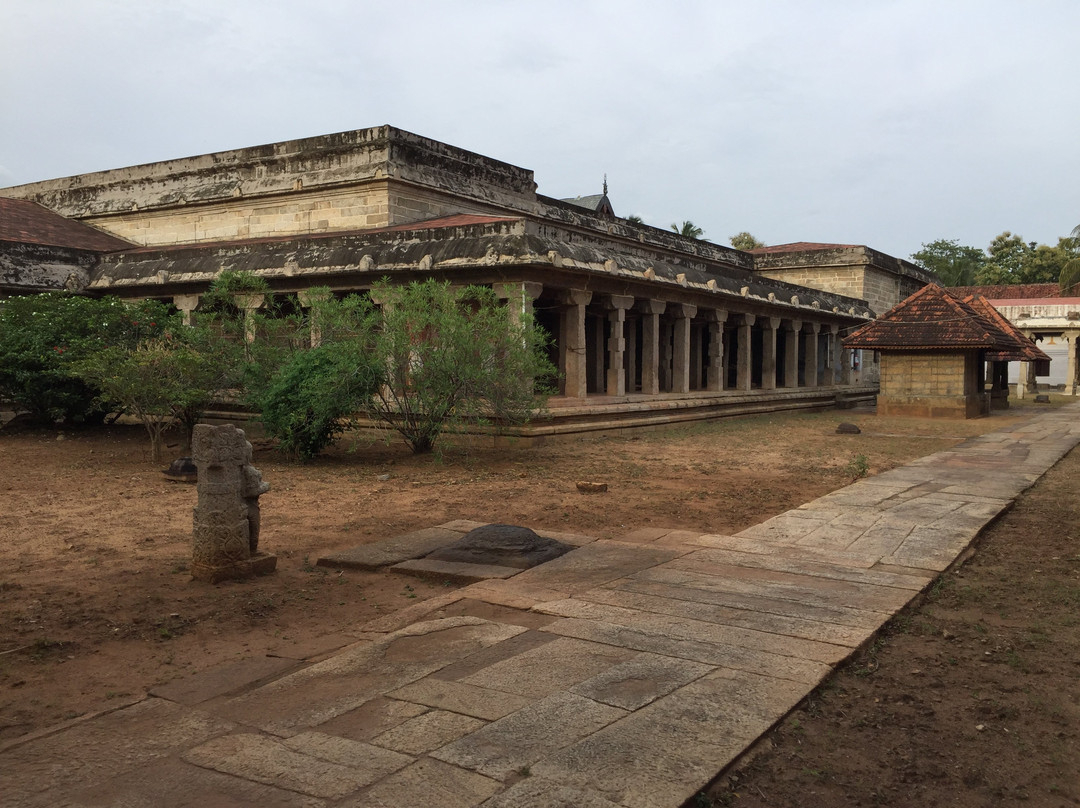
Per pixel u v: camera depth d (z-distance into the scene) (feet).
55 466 48.21
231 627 20.26
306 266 65.26
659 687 15.66
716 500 37.68
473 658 17.31
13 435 62.69
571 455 54.03
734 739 13.52
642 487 41.42
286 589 23.57
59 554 27.48
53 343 60.80
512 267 56.75
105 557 27.04
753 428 76.07
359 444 58.29
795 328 100.07
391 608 21.81
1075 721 14.82
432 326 50.19
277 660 17.78
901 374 92.27
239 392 58.08
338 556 26.48
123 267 76.74
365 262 61.67
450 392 49.49
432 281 51.47
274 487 41.06
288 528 31.60
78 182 99.96
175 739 13.79
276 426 49.65
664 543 28.32
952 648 18.61
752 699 15.12
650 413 71.61
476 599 21.70
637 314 87.25
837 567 24.86
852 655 17.63
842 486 41.65
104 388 49.49
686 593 22.06
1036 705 15.46
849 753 13.67
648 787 11.93
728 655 17.38
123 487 40.98
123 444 59.16
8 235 80.69
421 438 53.21
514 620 20.08
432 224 72.74
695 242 115.55
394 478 44.06
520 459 51.90
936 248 264.93
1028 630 19.75
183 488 40.75
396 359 50.29
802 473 46.62
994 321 116.37
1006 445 61.11
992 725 14.70
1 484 41.75
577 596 21.84
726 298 83.20
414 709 14.75
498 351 50.42
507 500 37.63
